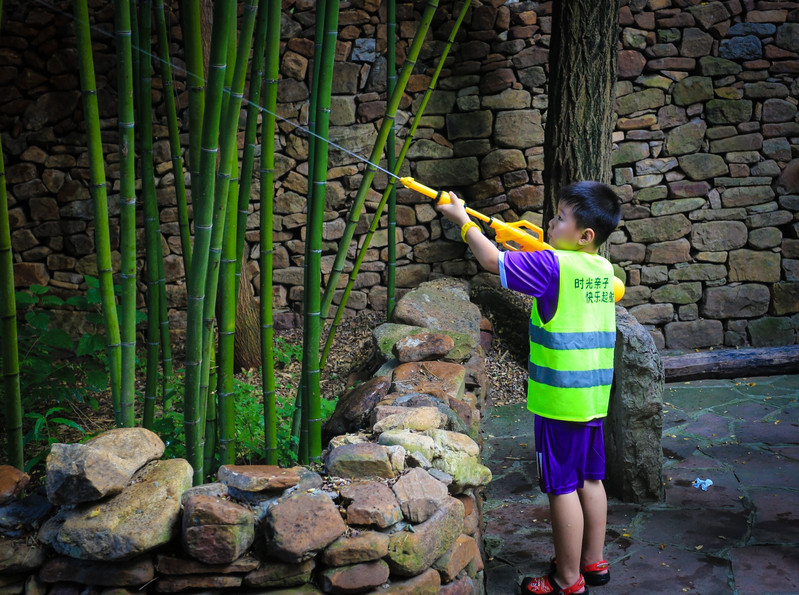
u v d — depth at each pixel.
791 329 5.54
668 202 5.50
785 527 2.85
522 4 5.37
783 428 3.92
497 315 5.32
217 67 1.75
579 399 2.26
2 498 1.93
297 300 5.63
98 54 5.21
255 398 3.88
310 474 2.07
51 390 3.55
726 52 5.36
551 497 2.34
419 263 5.69
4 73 5.19
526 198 5.56
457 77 5.46
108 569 1.85
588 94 4.63
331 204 5.56
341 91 5.43
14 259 5.36
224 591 1.91
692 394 4.55
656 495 3.12
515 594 2.50
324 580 1.91
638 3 5.33
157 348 2.84
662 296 5.58
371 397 3.15
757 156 5.44
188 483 2.02
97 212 2.00
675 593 2.44
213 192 1.90
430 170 5.57
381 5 5.35
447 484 2.17
